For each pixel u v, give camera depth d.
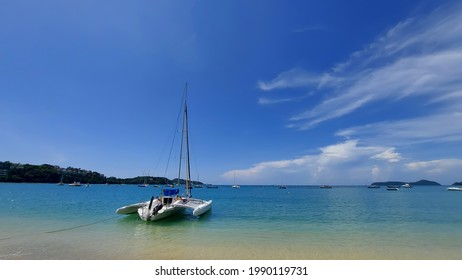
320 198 47.75
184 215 19.16
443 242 11.35
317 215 20.64
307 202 36.59
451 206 30.27
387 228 14.73
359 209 26.16
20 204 27.55
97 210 22.17
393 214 21.84
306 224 15.98
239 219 17.88
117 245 10.41
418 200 41.66
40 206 25.56
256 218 18.52
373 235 12.72
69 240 11.19
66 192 59.38
